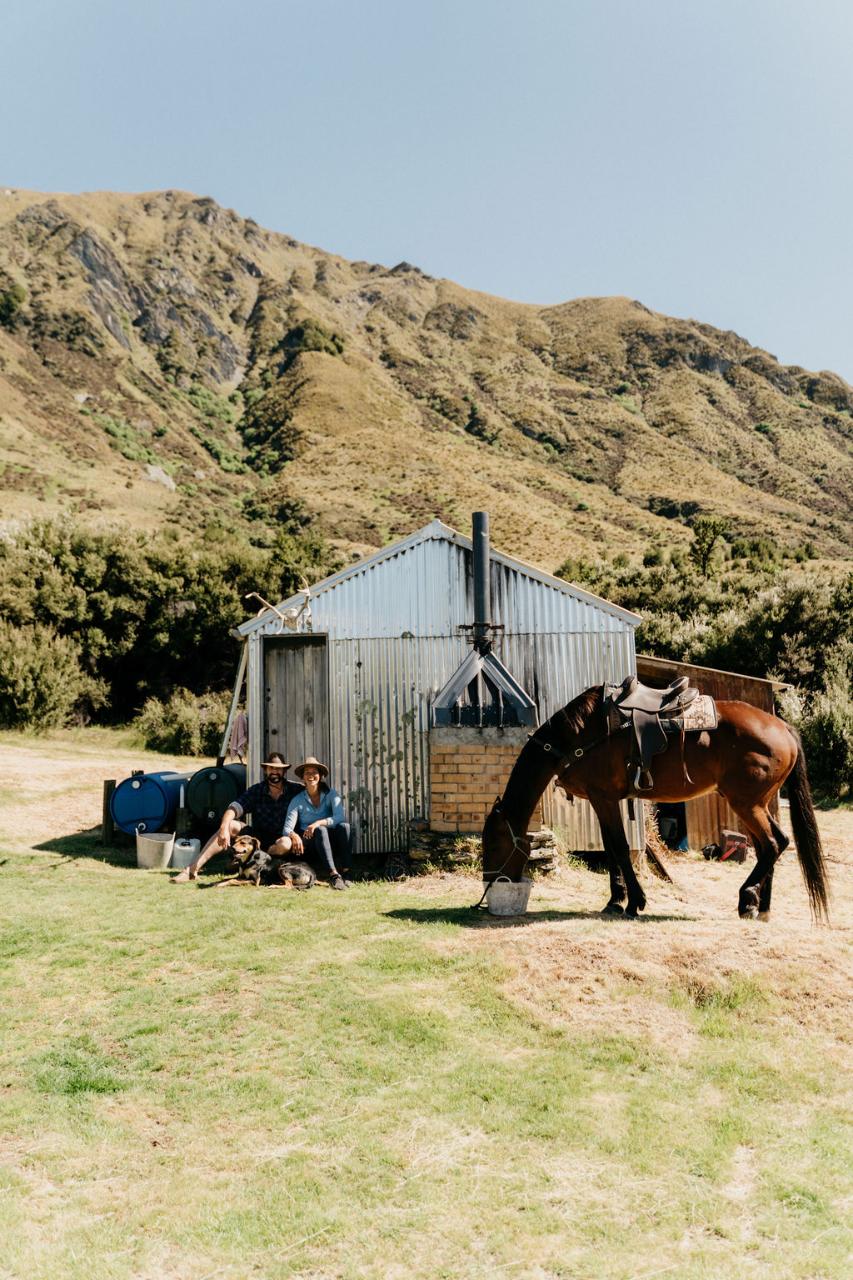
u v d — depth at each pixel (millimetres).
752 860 12953
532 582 11180
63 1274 3271
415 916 7633
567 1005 5625
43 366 142375
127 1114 4441
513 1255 3422
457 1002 5711
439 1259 3402
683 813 13734
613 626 11039
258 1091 4645
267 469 127438
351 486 106375
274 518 96500
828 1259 3404
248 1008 5621
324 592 11320
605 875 10461
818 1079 4875
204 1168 3996
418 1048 5117
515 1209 3721
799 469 156625
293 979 6074
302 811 9484
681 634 29219
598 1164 4066
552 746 7680
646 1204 3773
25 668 28594
